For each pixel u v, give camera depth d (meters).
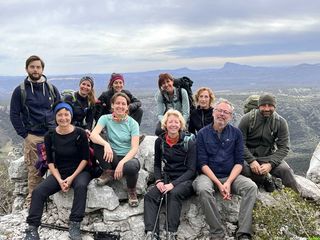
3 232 2.44
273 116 2.58
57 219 2.56
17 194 2.98
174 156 2.41
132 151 2.44
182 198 2.34
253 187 2.31
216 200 2.47
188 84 3.07
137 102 3.14
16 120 2.68
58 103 2.34
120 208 2.45
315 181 3.04
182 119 2.39
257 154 2.63
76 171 2.36
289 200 2.35
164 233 2.37
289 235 2.24
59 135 2.36
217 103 2.42
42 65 2.72
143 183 2.56
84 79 2.85
